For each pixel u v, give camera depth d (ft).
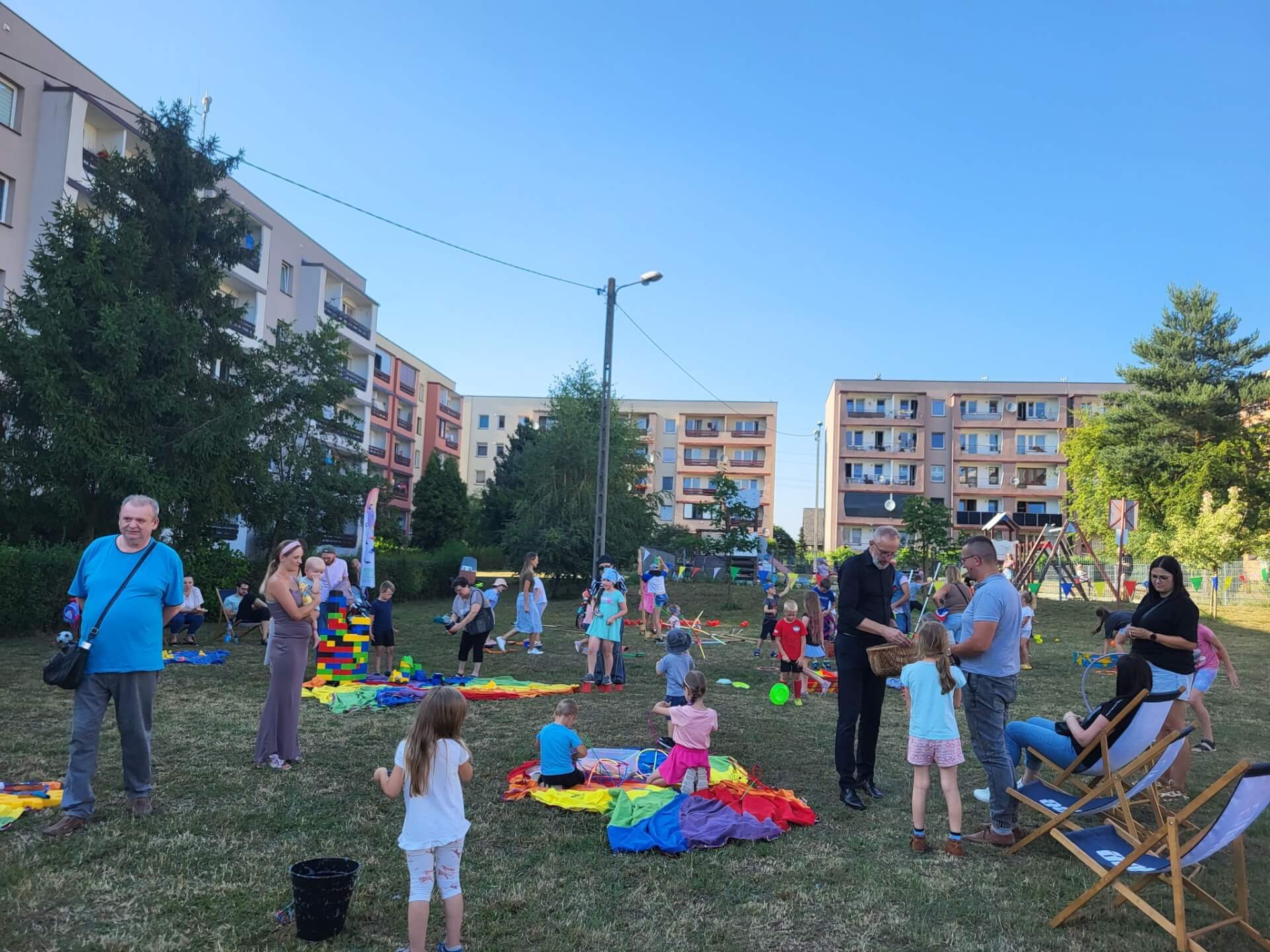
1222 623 78.89
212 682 35.86
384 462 199.52
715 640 63.00
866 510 217.56
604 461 70.44
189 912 13.82
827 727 30.40
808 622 44.47
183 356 61.57
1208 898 13.88
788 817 19.12
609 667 38.50
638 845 17.16
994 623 17.66
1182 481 122.62
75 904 13.94
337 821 18.39
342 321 146.00
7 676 35.45
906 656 20.43
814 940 13.48
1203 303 135.95
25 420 57.77
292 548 23.12
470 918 13.93
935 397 219.00
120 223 63.57
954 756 17.53
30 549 50.85
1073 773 18.40
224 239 70.59
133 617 17.78
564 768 21.07
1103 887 14.02
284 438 79.56
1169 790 21.76
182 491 60.54
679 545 147.33
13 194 77.71
